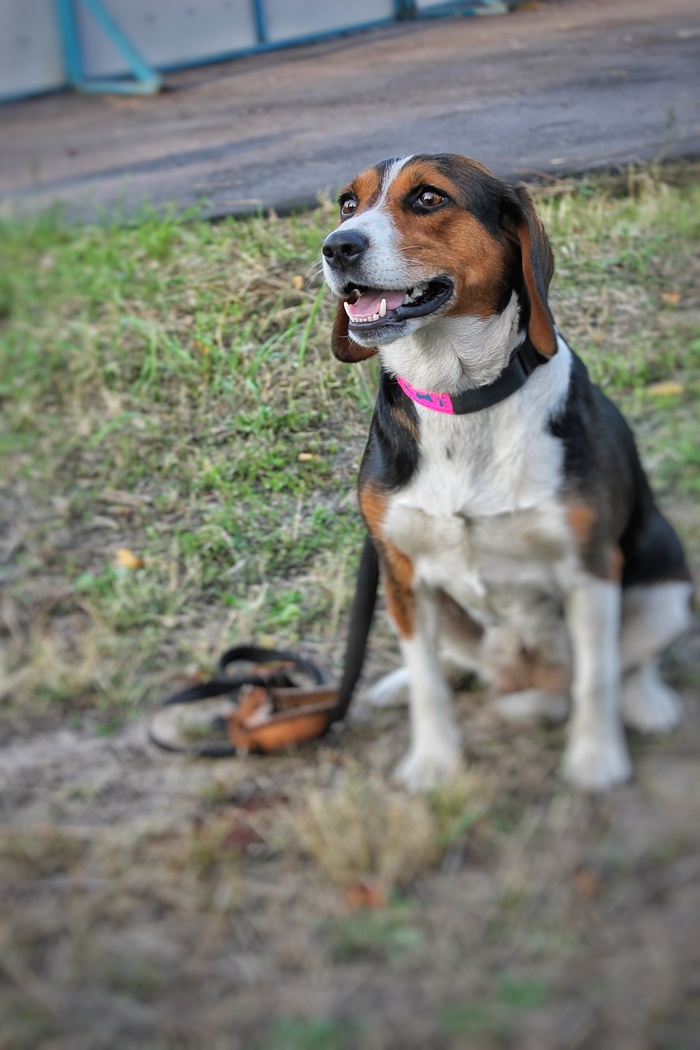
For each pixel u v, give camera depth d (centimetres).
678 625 313
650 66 620
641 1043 212
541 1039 216
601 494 282
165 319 504
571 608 292
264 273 488
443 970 234
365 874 262
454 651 331
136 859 274
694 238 511
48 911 260
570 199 517
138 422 471
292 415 441
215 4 743
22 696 351
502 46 654
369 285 275
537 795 288
